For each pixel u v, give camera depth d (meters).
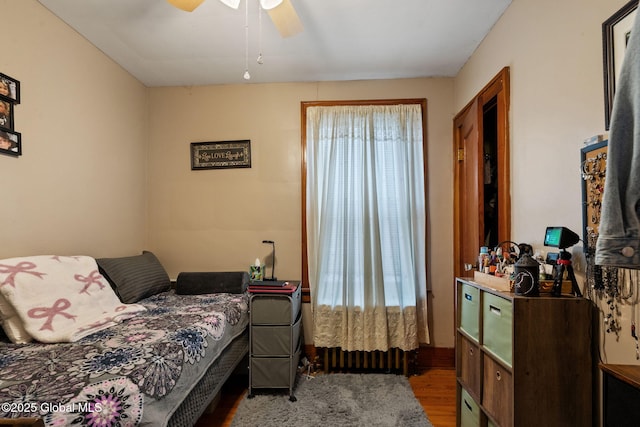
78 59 1.96
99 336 1.34
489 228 2.25
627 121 0.77
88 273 1.67
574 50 1.25
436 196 2.58
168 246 2.70
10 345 1.24
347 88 2.64
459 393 1.72
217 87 2.71
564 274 1.21
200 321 1.58
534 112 1.52
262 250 2.65
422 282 2.49
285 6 1.47
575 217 1.24
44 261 1.51
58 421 0.82
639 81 0.73
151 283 2.18
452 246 2.57
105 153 2.21
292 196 2.65
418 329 2.49
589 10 1.17
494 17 1.84
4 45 1.51
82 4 1.71
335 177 2.54
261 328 2.04
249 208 2.67
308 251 2.56
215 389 1.61
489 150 2.31
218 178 2.69
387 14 1.81
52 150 1.77
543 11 1.45
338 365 2.49
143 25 1.89
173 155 2.72
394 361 2.46
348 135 2.54
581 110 1.21
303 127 2.63
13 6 1.55
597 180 1.10
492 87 1.91
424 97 2.60
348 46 2.14
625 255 0.76
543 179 1.45
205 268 2.68
